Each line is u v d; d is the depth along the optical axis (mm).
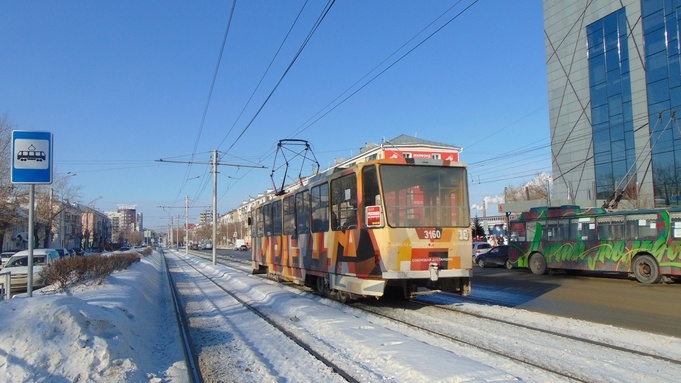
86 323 6832
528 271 25703
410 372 6039
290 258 16141
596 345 7906
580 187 45031
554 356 7227
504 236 48344
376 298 13641
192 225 173250
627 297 14258
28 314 6559
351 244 11344
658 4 38250
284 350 8016
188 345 8508
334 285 12258
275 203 18641
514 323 9828
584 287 17219
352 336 8328
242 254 69688
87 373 5867
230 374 6730
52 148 8078
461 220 11156
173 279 25469
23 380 5422
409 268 10484
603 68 43000
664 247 17594
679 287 16828
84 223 108312
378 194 10578
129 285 16141
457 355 6898
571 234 21562
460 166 11367
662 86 37844
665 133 37500
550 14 48688
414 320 10336
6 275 11445
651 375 6262
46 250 21281
